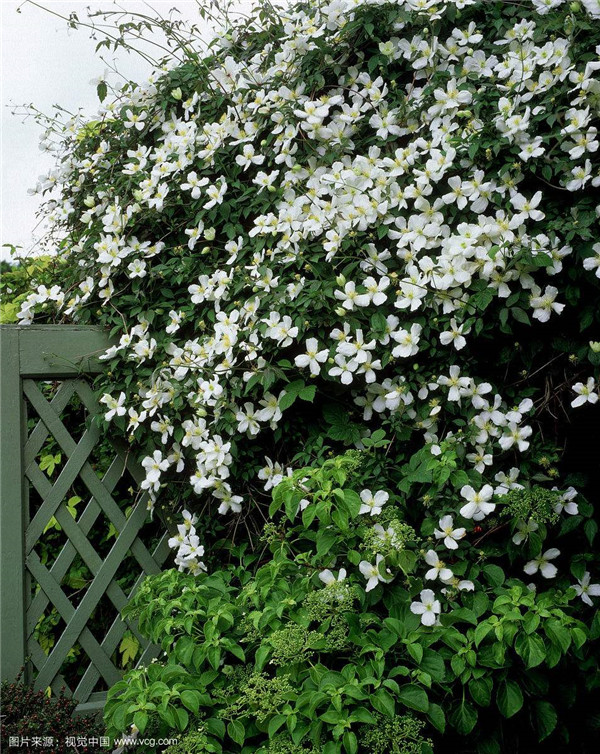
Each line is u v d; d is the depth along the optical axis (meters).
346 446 2.20
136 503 2.48
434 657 1.63
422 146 2.11
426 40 2.21
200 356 2.31
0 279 3.21
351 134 2.27
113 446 2.47
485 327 1.98
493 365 2.06
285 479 1.83
